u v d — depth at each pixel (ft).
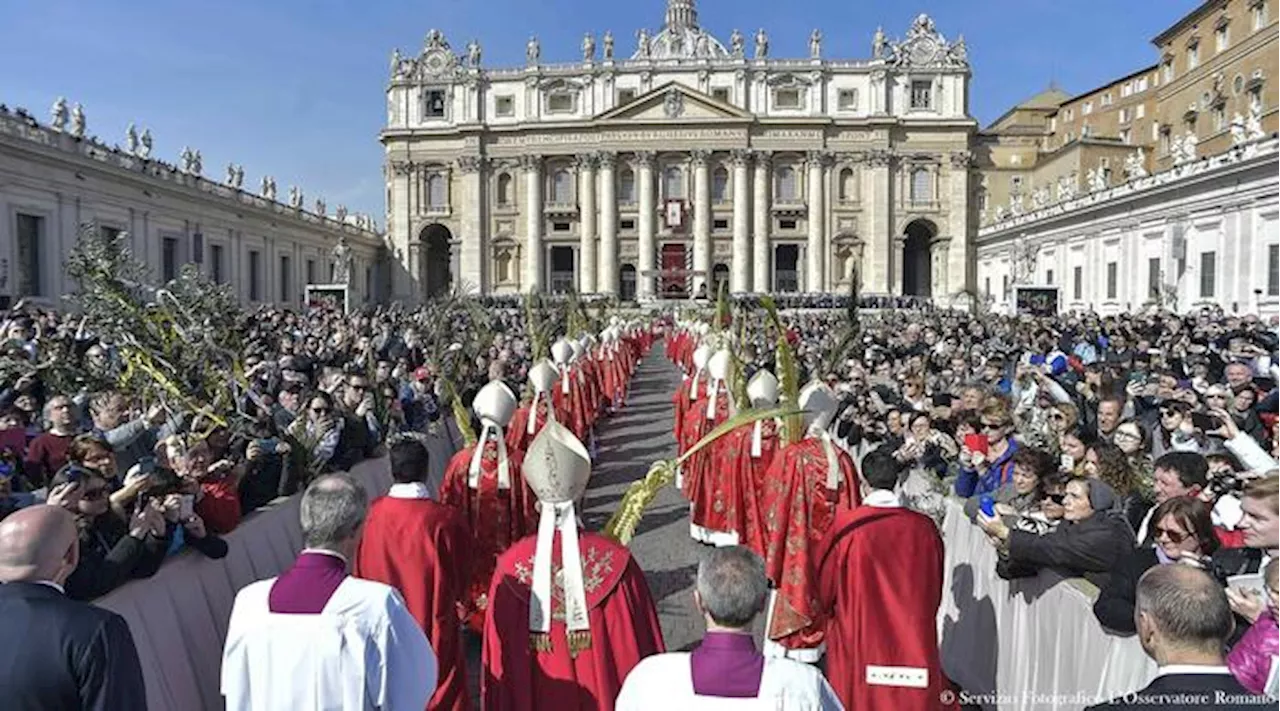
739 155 253.44
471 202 261.85
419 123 266.57
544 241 261.65
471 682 24.34
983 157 261.85
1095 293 171.12
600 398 68.54
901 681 17.85
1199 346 58.18
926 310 188.24
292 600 13.71
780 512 22.99
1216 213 128.47
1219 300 126.82
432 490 41.11
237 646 13.64
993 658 21.36
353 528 14.44
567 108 262.06
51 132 120.67
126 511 19.12
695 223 254.88
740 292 241.35
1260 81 162.40
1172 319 94.43
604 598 16.44
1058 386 40.55
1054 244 193.57
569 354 51.21
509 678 16.43
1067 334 86.48
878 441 37.37
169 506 20.04
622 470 52.47
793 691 11.21
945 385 49.75
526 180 260.62
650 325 173.68
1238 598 14.67
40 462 27.30
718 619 11.60
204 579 20.92
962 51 254.68
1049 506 20.48
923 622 18.13
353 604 13.75
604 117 252.83
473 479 26.25
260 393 38.29
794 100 257.96
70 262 49.24
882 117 251.60
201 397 31.22
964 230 254.47
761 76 256.93
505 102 264.52
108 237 134.10
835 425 41.37
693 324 105.81
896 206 256.11
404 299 267.39
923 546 18.40
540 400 37.42
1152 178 148.25
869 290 254.88
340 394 38.27
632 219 259.80
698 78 258.37
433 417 46.88
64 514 12.09
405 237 267.18
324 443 31.14
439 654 18.51
